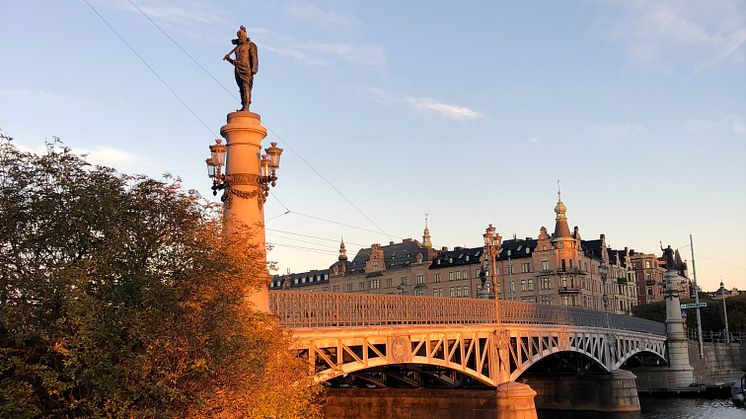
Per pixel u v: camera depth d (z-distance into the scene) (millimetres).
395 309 33375
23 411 13602
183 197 17344
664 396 78188
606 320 63125
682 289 160875
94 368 14359
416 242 133625
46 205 15320
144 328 15070
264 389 17781
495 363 40281
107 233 15789
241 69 22484
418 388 41250
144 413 14727
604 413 61406
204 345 16203
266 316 18938
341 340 28969
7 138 15695
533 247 115875
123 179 16688
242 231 19250
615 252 137375
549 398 64625
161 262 16500
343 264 141500
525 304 47344
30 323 14820
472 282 120625
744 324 113438
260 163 21891
